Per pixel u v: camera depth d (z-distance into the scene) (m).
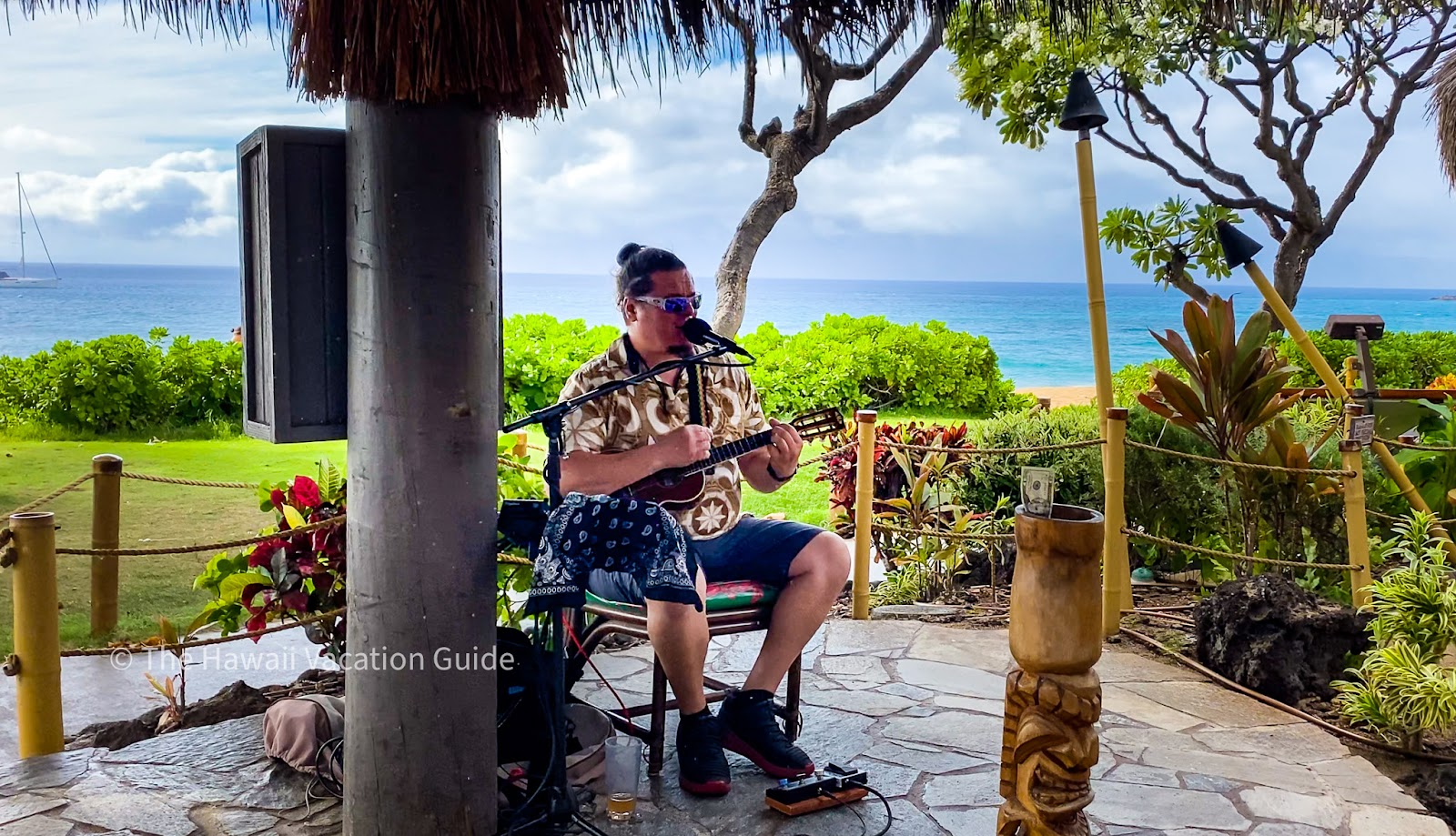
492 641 2.77
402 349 2.57
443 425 2.61
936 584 6.06
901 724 3.81
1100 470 6.19
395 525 2.62
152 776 3.28
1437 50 9.05
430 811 2.70
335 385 2.73
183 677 4.21
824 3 2.94
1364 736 3.87
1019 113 9.15
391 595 2.64
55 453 11.96
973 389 17.64
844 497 6.60
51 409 13.70
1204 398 5.33
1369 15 8.61
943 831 3.01
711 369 3.41
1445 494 6.04
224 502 9.28
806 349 16.66
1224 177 9.68
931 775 3.38
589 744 3.25
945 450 5.28
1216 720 3.98
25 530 3.49
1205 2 3.57
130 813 3.04
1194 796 3.29
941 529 6.11
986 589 6.03
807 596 3.29
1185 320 5.31
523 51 2.40
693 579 2.86
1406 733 3.80
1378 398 7.08
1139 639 4.89
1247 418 5.29
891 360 17.12
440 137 2.54
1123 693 4.25
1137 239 8.31
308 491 4.16
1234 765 3.53
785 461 3.38
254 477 10.56
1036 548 2.16
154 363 14.30
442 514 2.62
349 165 2.60
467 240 2.59
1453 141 6.44
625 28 2.65
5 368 14.10
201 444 13.12
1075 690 2.15
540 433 11.27
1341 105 9.38
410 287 2.56
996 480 6.48
